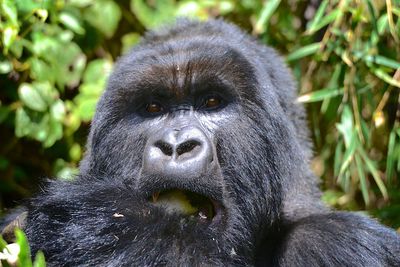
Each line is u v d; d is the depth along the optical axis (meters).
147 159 9.82
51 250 9.87
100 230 9.60
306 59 16.03
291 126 11.44
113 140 10.73
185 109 10.56
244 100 10.62
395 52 15.01
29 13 14.59
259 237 10.89
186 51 10.66
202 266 9.28
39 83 15.22
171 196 10.04
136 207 9.72
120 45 17.28
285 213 11.27
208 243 9.53
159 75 10.54
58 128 15.41
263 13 14.68
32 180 16.45
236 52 10.79
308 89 15.81
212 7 16.92
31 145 16.77
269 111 10.80
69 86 16.39
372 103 14.88
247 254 10.62
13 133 16.59
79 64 16.28
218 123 10.51
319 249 10.38
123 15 17.27
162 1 16.59
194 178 9.62
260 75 10.98
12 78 15.62
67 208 10.01
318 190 12.17
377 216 14.87
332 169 16.25
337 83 14.71
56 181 10.64
